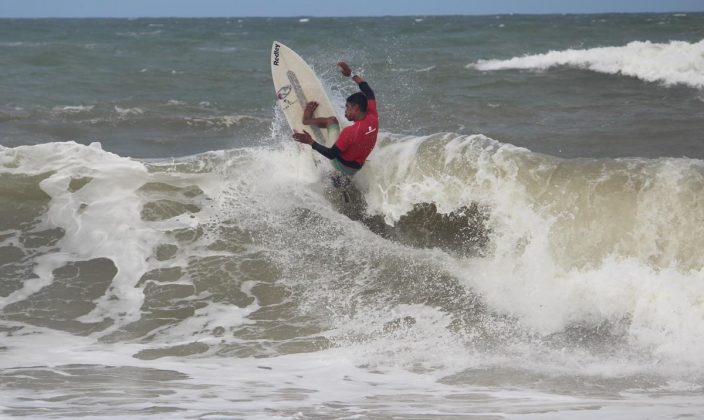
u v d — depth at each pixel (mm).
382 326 23656
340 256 27922
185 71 96938
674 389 18844
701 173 25266
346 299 25438
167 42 166500
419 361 21047
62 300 25141
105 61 107188
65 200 30719
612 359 21125
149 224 29500
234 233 29125
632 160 26922
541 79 87312
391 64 108188
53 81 83125
